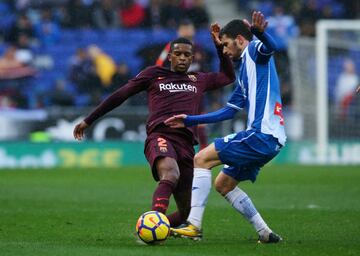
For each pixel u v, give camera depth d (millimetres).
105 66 72375
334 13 81250
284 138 22953
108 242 23547
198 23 78438
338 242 23469
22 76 75500
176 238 24016
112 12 80125
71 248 21656
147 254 20188
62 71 78188
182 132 24250
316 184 47000
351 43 68812
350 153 66062
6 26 79500
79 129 24219
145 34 79250
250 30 22016
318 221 29625
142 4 79750
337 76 68500
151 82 24500
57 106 71938
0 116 63625
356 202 37344
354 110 67875
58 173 55469
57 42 79562
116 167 61531
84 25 80000
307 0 81250
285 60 73938
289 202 37406
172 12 79000
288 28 77688
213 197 40062
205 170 23531
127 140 64375
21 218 30656
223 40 23719
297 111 68375
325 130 65312
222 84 25312
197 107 24781
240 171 23234
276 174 54312
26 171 57344
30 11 80812
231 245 22500
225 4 85000
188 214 25062
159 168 23250
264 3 83438
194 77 24938
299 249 21594
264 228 23172
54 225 28406
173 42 24688
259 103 22625
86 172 56344
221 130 63375
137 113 64438
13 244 22734
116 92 24172
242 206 23250
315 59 69188
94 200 38219
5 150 63312
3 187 44812
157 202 22562
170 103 24312
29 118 63812
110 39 79625
